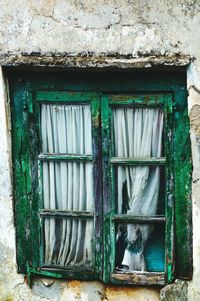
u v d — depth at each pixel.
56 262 5.37
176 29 4.85
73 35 5.00
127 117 5.11
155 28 4.88
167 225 5.10
